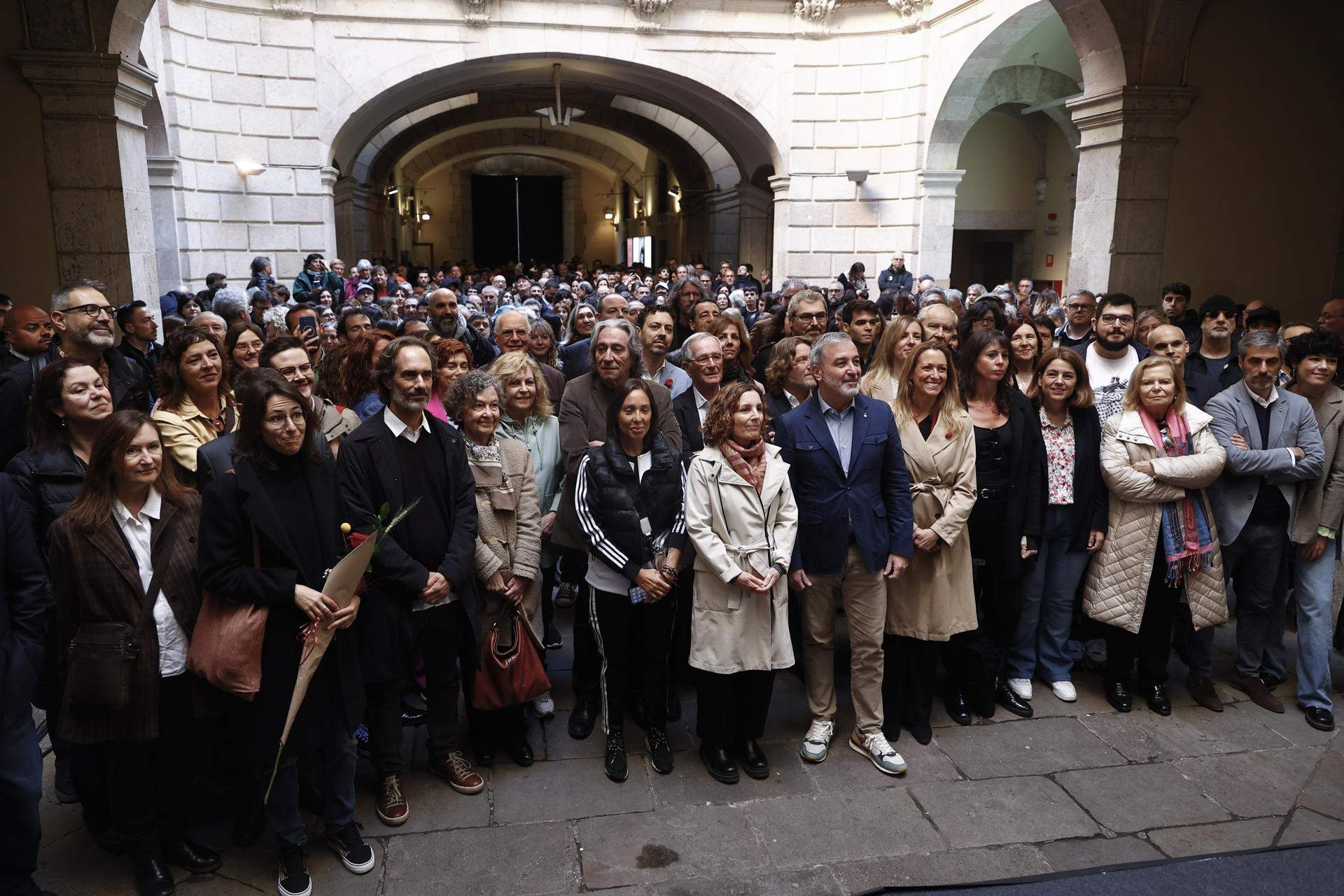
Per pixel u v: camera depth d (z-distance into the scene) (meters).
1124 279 7.14
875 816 3.04
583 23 12.94
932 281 9.79
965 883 2.69
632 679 3.71
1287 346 4.23
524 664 3.20
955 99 12.46
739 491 3.16
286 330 5.06
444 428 3.16
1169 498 3.66
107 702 2.46
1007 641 3.86
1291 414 3.75
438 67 12.68
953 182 13.07
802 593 3.42
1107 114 7.04
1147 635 3.83
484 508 3.24
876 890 2.66
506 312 4.50
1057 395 3.78
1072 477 3.81
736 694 3.33
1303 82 7.14
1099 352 4.61
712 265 19.52
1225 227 7.23
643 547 3.19
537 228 28.53
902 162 13.39
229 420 3.30
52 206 5.89
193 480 3.16
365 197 18.00
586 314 5.74
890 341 3.95
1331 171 7.34
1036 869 2.78
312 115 12.33
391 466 2.97
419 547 3.02
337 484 2.79
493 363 3.88
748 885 2.69
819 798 3.15
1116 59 6.91
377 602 2.92
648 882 2.70
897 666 3.55
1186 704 3.90
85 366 2.98
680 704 3.80
